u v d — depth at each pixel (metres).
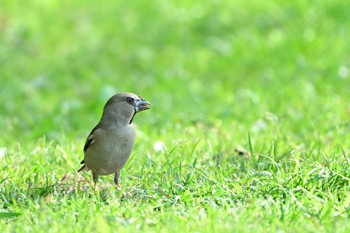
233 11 22.81
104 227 9.05
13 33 22.91
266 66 19.56
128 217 9.57
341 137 13.38
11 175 11.20
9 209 9.91
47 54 21.86
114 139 10.59
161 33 22.44
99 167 10.79
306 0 22.22
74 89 19.52
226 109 16.31
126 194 10.52
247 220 9.23
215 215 9.36
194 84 18.83
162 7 23.91
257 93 17.27
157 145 12.84
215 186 10.41
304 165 11.04
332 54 19.25
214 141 13.41
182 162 11.76
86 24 23.67
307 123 14.66
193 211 9.66
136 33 22.67
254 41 20.89
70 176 11.38
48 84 19.70
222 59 20.28
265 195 10.11
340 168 10.66
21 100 18.64
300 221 9.23
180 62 20.66
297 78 18.20
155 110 16.80
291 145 12.16
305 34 20.70
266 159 11.70
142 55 21.25
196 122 15.58
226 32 22.08
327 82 17.86
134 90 18.66
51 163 12.01
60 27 23.58
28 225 9.41
